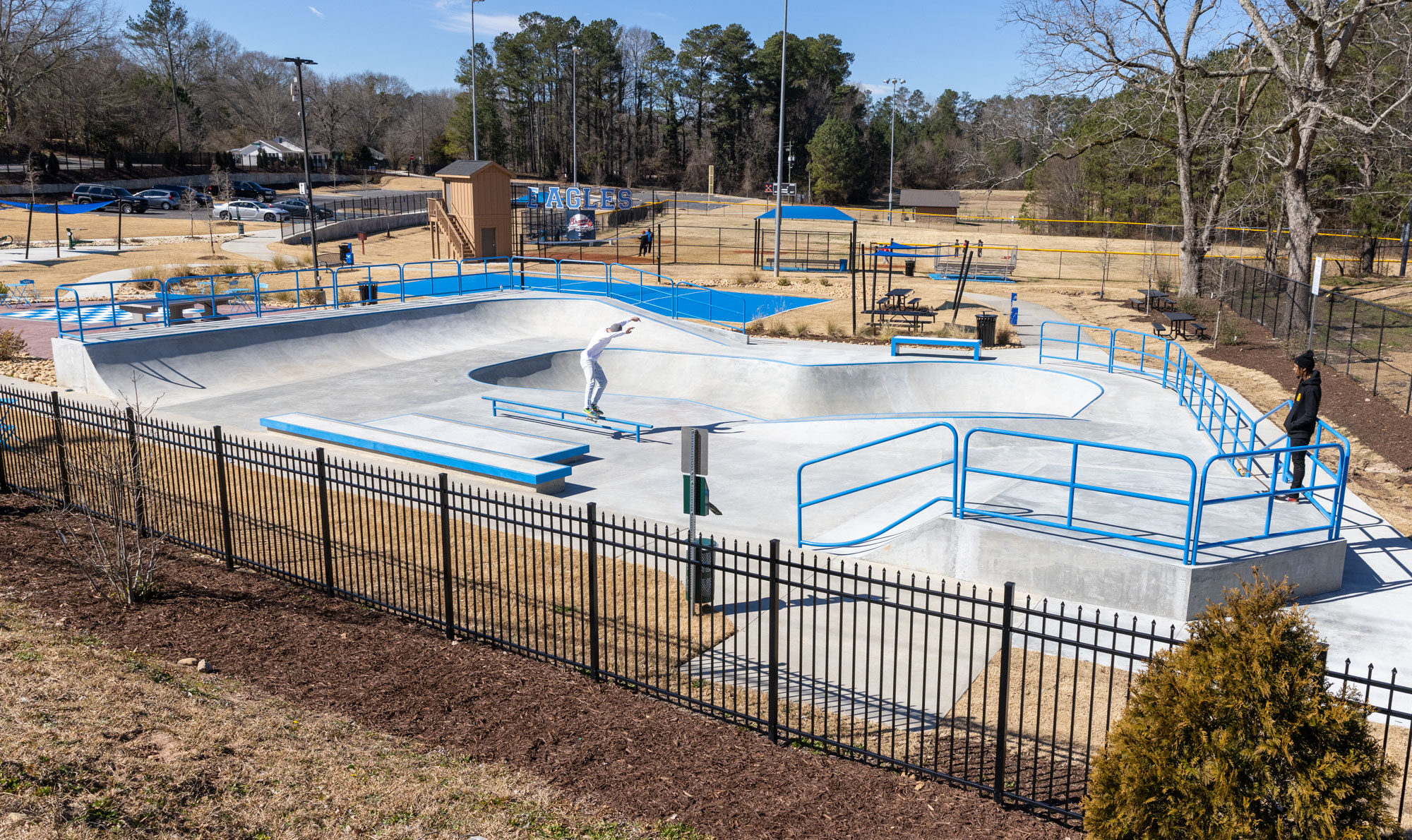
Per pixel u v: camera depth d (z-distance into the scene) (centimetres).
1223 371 2273
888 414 1809
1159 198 6606
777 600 667
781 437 1745
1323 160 3794
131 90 9475
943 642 845
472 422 1831
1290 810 436
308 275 3925
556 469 1378
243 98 13412
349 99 12688
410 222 6550
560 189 5472
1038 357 2483
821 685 770
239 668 736
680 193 12112
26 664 657
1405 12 3019
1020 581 972
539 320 3005
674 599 956
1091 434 1622
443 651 803
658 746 651
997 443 1580
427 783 570
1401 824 572
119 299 3006
